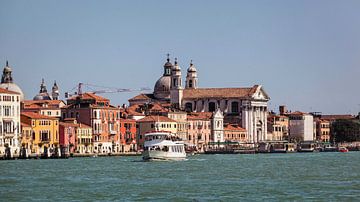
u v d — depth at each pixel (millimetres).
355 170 193375
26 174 181000
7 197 132500
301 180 160500
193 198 129500
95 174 180500
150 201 126312
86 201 126938
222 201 125625
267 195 132625
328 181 157625
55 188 146250
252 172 186875
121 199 128875
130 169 199750
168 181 159875
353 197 129625
